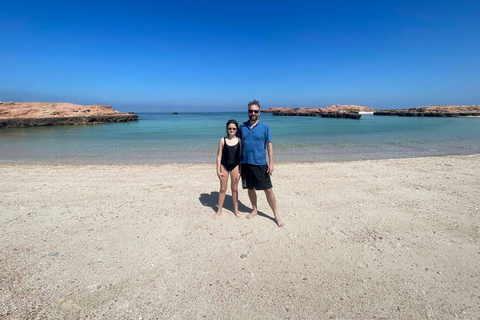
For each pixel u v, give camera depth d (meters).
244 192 5.79
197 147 13.85
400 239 3.61
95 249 3.33
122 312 2.31
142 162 9.69
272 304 2.42
